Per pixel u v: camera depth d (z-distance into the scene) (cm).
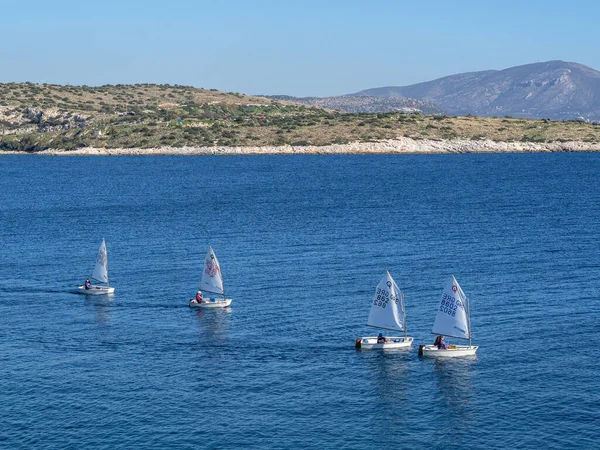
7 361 6912
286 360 6919
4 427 5612
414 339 7444
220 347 7244
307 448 5319
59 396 6144
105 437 5466
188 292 9294
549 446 5319
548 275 9894
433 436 5488
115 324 8006
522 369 6619
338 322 7962
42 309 8612
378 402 6031
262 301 8812
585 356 6894
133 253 11912
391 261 10938
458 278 9800
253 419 5741
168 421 5706
